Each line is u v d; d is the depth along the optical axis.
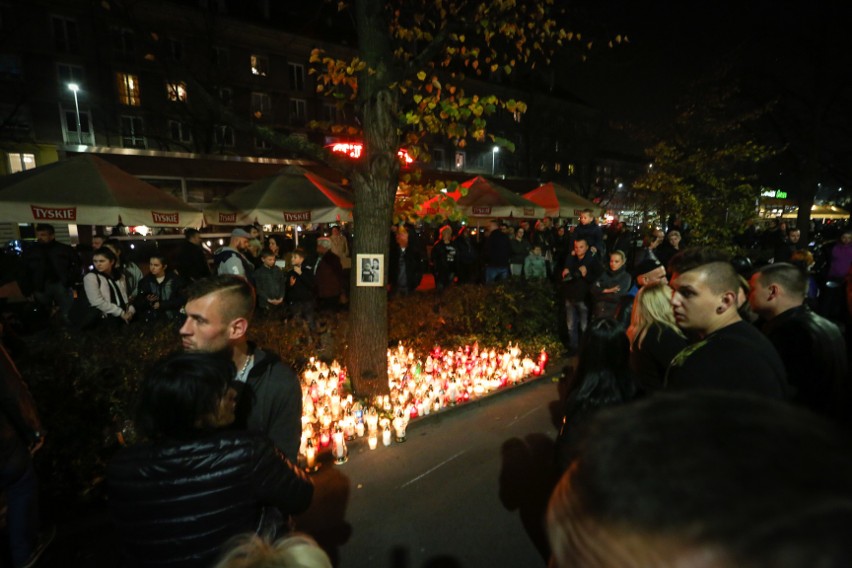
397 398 5.34
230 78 32.62
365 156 4.80
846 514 0.31
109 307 5.68
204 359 1.72
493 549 3.24
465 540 3.33
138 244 15.34
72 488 3.73
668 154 11.60
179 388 1.60
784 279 2.84
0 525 3.31
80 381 3.71
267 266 7.46
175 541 1.57
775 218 17.42
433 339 6.84
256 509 1.75
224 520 1.61
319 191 10.02
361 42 4.60
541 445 4.68
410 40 5.63
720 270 2.16
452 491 3.90
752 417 0.45
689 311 2.25
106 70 30.14
